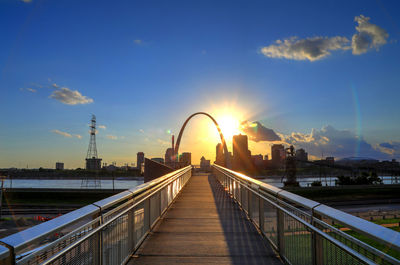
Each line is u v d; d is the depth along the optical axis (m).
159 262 5.13
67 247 2.74
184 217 9.31
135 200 5.75
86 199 88.31
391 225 41.00
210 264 5.04
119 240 4.70
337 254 3.01
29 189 94.00
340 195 87.69
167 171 25.03
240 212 10.20
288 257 4.88
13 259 1.97
